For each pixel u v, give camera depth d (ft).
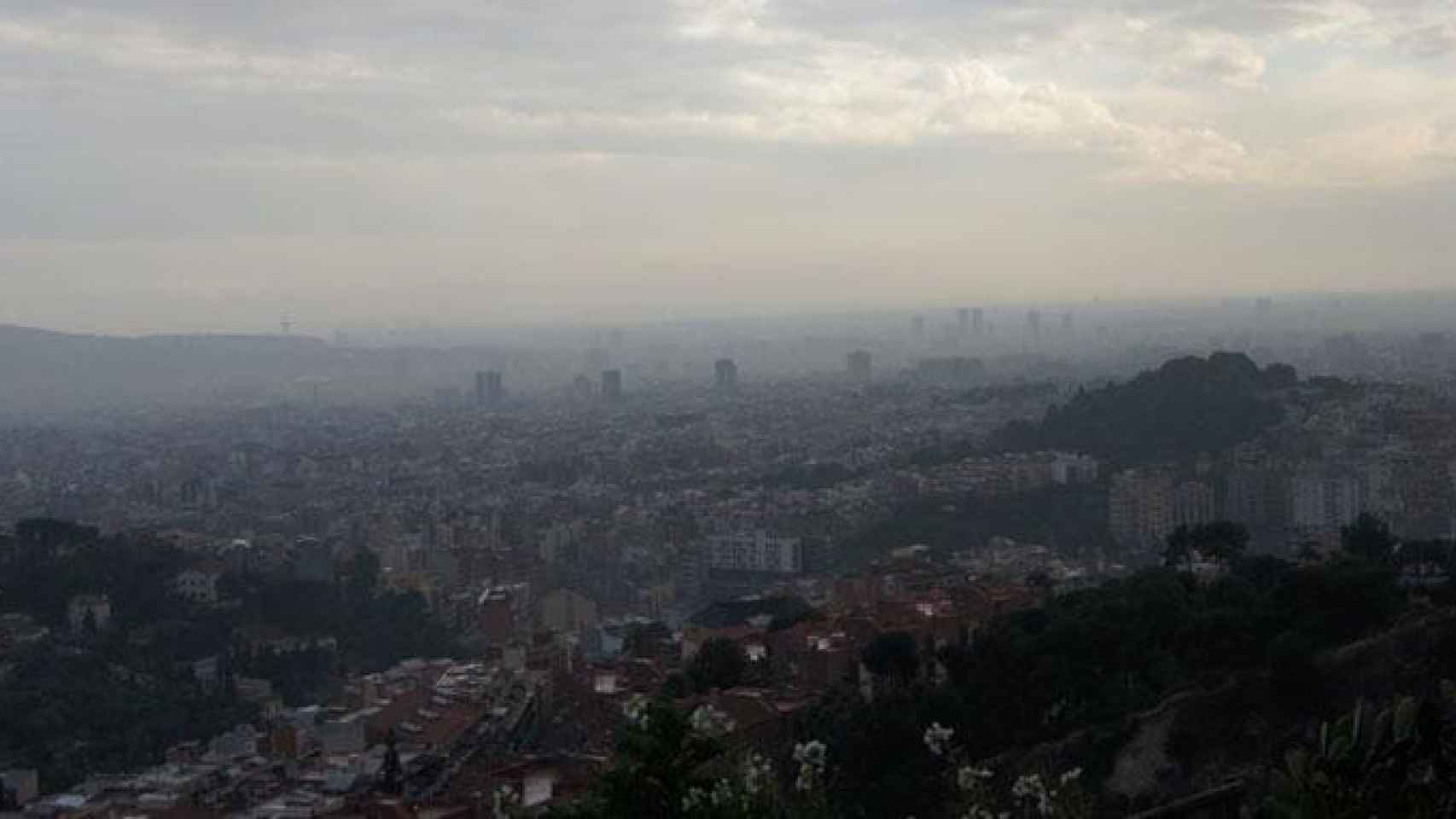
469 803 108.68
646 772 41.57
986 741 126.52
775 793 44.29
